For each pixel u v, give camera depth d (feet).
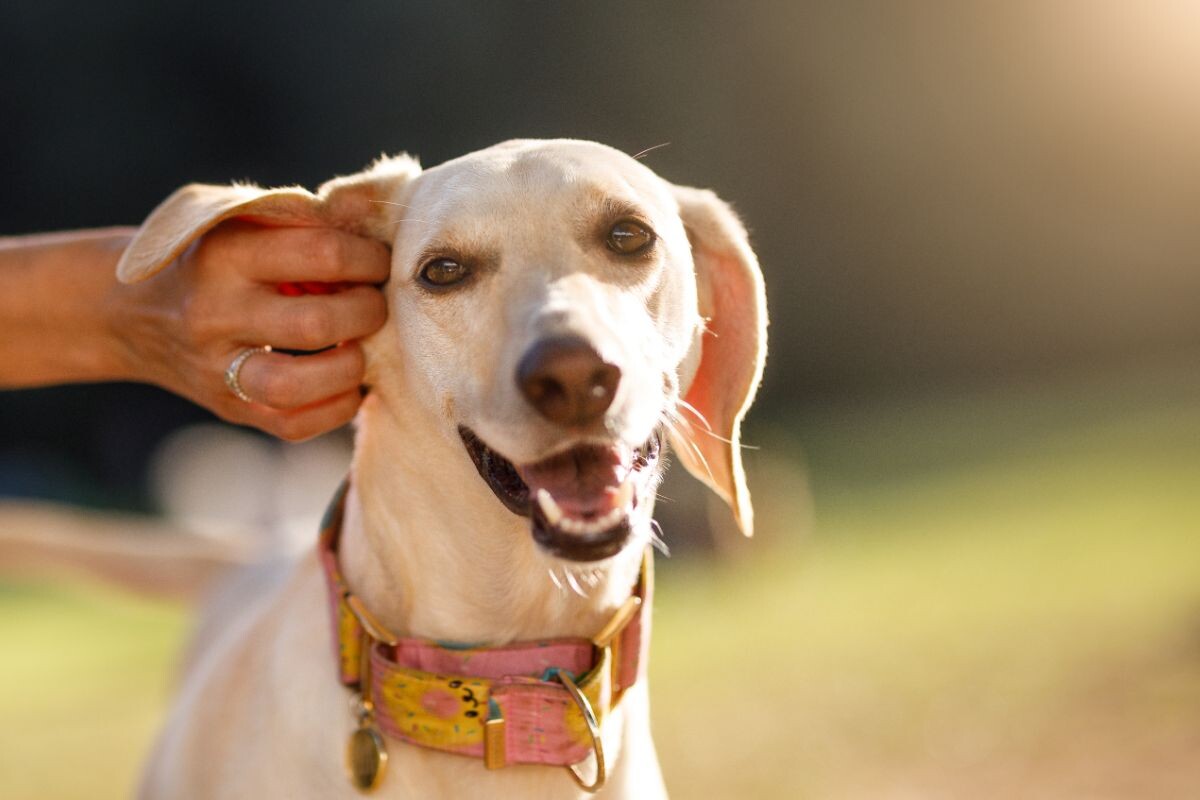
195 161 66.23
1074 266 72.59
